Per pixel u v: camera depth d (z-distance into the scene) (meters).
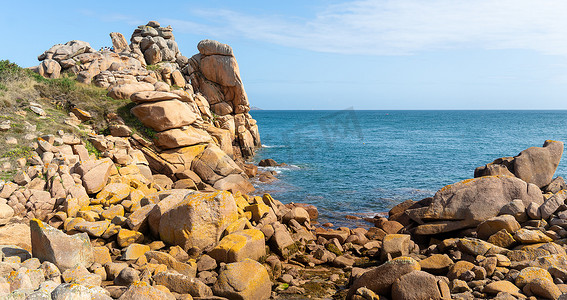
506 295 8.09
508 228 11.64
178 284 8.80
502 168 15.48
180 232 11.05
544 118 164.00
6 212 12.34
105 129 23.86
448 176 30.45
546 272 8.72
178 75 34.50
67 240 9.03
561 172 32.25
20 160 16.17
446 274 10.20
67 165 16.59
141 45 36.28
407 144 50.97
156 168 23.33
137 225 11.91
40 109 21.48
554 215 12.09
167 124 23.62
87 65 29.81
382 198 23.03
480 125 106.00
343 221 18.27
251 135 38.66
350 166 33.66
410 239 13.73
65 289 6.68
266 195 16.05
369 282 9.00
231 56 35.75
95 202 14.65
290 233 14.55
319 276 11.05
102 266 9.54
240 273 9.07
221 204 11.49
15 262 8.59
